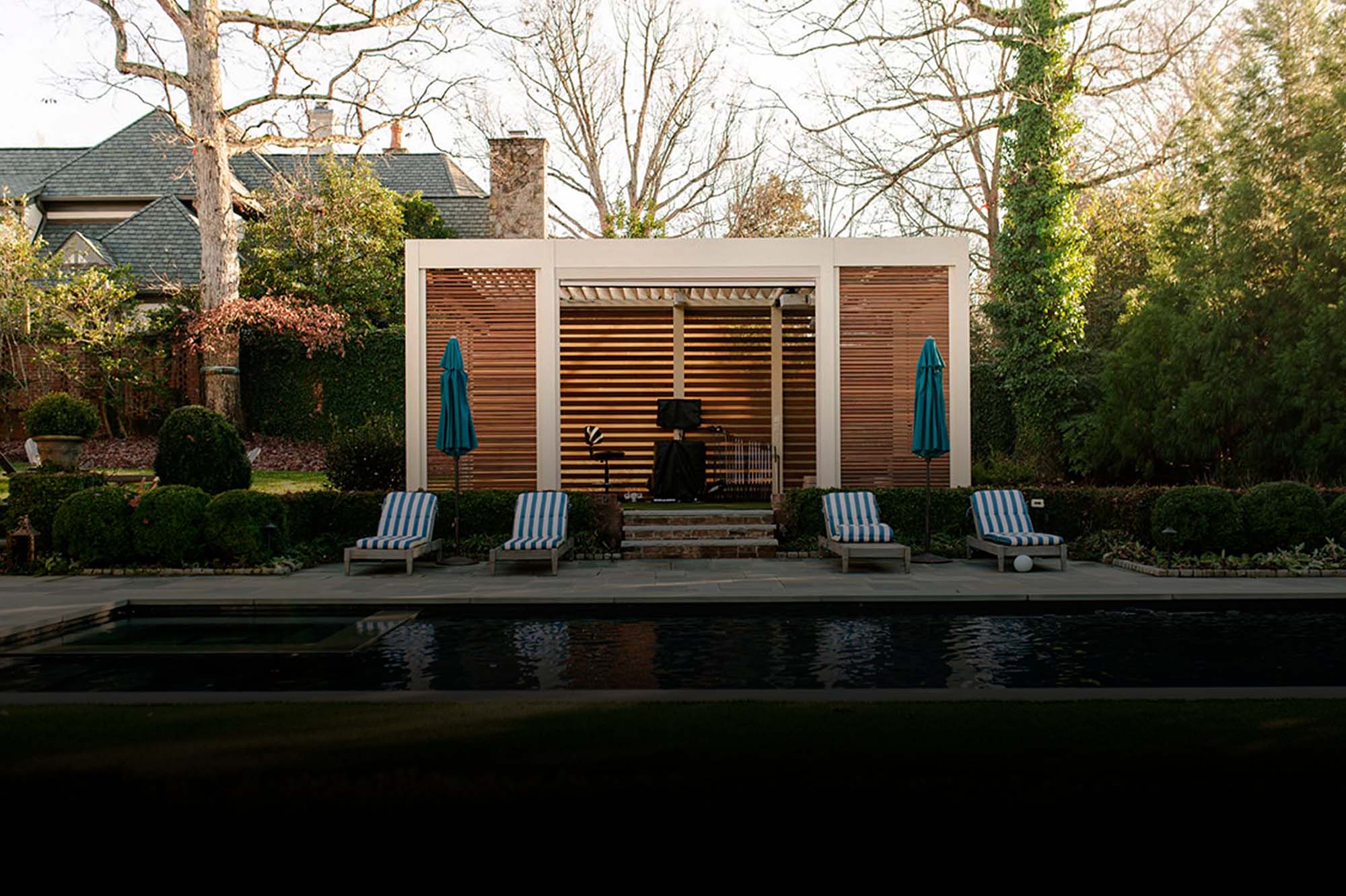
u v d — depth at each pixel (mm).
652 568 11141
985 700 5254
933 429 11562
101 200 25266
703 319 17500
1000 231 18094
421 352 13336
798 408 17453
